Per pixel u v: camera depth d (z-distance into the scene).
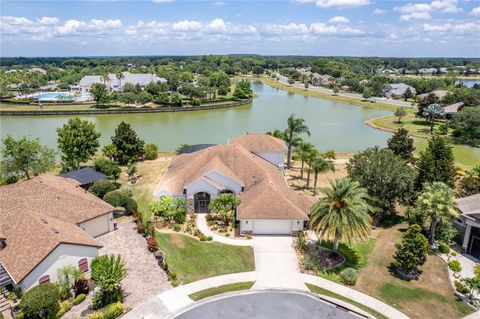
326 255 37.22
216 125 109.81
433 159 50.19
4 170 51.97
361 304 29.97
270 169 53.06
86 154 60.53
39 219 34.31
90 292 30.95
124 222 44.12
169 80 182.25
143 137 91.94
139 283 32.06
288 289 31.69
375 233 42.47
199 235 40.69
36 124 108.38
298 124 65.00
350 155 77.19
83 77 198.75
